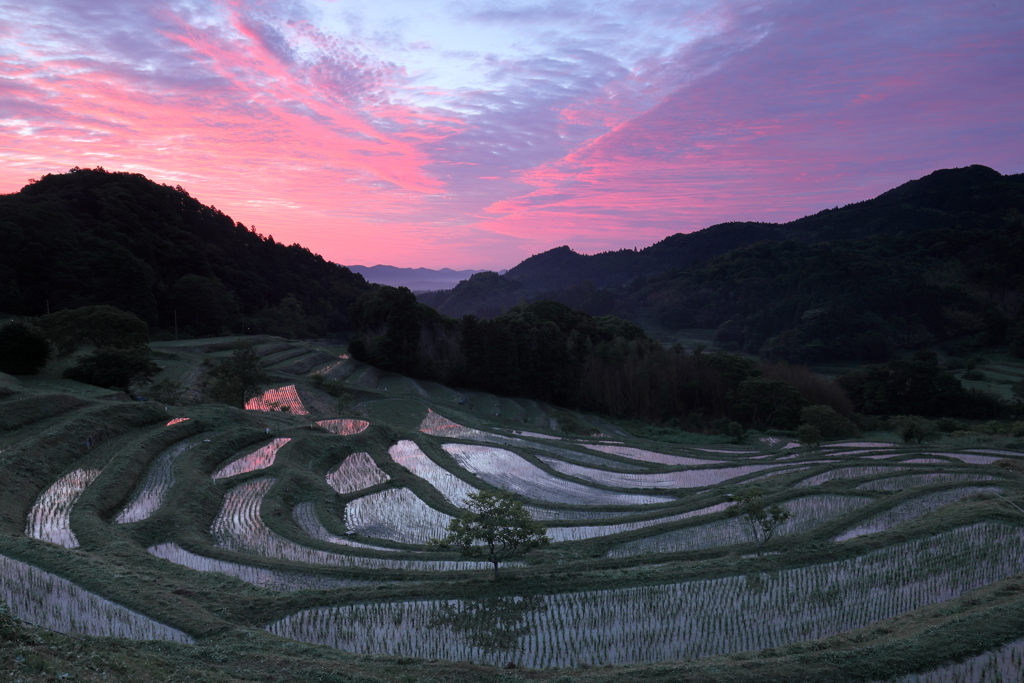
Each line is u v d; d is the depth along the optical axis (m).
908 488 33.28
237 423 44.84
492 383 91.56
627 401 92.88
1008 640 14.21
